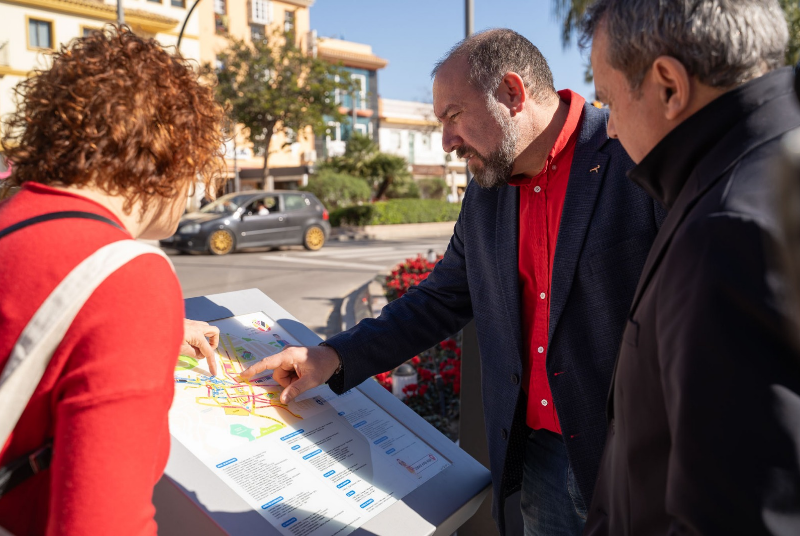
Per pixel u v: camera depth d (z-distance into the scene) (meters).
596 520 1.08
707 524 0.65
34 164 0.79
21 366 0.66
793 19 6.36
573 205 1.40
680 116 0.82
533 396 1.56
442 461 1.41
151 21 23.45
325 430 1.33
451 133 1.50
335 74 23.45
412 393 3.37
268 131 23.11
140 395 0.68
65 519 0.64
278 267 10.69
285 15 30.52
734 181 0.70
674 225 0.78
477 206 1.64
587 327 1.40
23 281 0.69
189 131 0.85
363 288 8.10
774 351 0.63
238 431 1.21
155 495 1.05
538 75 1.45
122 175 0.79
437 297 1.73
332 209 22.75
